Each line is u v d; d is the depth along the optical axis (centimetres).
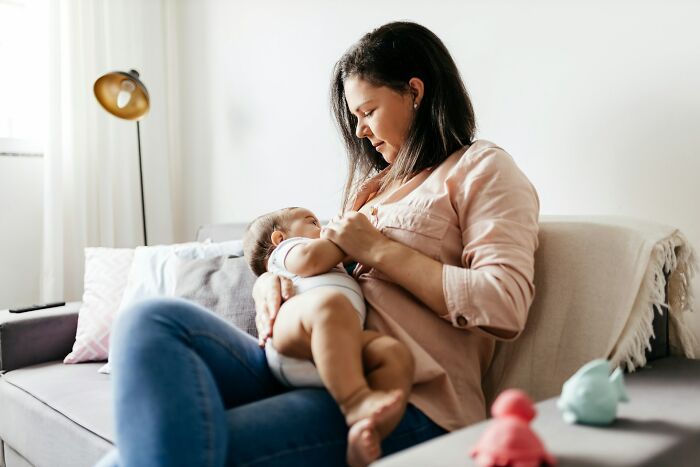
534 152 160
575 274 115
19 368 185
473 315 98
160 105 302
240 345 102
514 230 103
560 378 111
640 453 70
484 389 122
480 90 171
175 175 314
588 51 148
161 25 304
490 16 168
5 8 274
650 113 137
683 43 131
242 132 269
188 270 176
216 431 80
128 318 89
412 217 112
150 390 82
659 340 115
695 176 130
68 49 268
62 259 265
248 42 262
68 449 135
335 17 219
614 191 144
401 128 126
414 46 123
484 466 66
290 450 86
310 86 232
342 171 221
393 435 93
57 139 263
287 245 119
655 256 108
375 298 110
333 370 90
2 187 265
